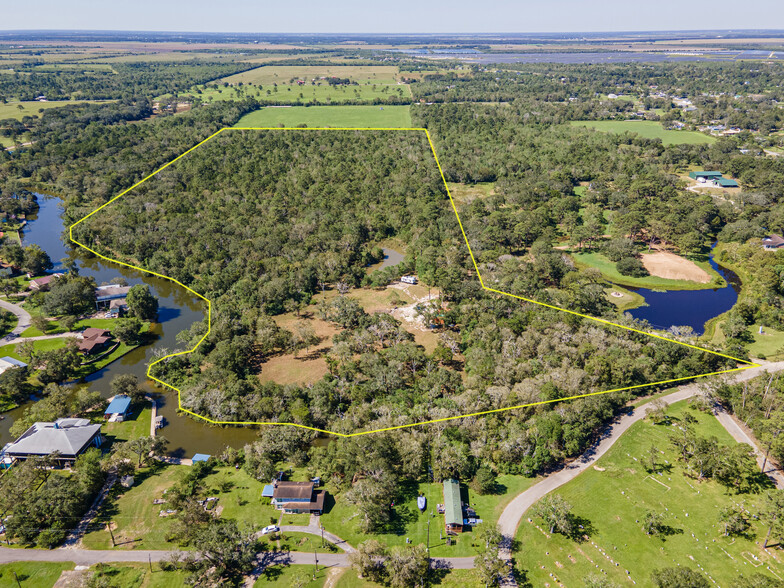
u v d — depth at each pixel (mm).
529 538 99250
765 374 140625
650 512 100812
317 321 180750
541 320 164000
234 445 124500
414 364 145875
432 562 94250
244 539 93312
